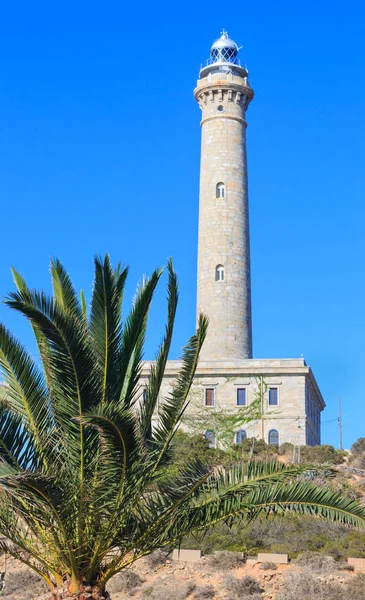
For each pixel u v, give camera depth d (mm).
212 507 22859
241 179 89938
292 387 82312
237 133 90812
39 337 23672
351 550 46188
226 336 85562
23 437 21875
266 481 22828
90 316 23734
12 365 22031
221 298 86375
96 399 21750
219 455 66438
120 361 23359
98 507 21578
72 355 21047
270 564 44469
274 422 81688
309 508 22609
